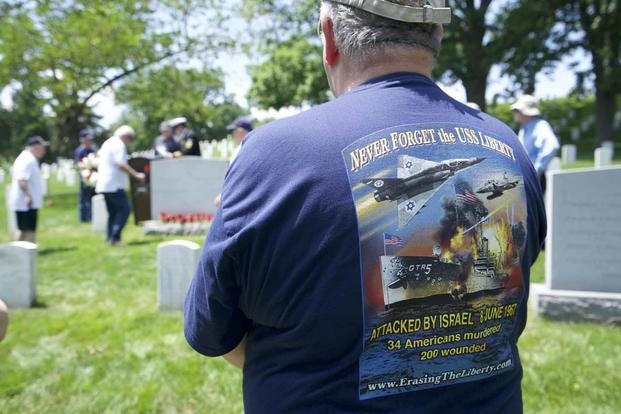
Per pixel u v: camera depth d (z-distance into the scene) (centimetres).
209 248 108
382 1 109
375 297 99
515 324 114
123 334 435
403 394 104
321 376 103
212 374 361
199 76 1922
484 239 106
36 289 538
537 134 624
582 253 450
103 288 576
